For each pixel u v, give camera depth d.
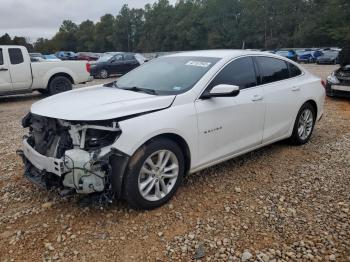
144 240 3.34
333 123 7.63
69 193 3.54
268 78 5.15
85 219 3.67
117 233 3.44
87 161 3.34
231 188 4.38
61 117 3.52
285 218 3.70
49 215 3.76
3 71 11.31
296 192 4.28
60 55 51.69
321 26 65.38
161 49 100.81
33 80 11.94
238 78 4.68
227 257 3.11
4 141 6.61
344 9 61.31
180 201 4.04
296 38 69.81
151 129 3.61
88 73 13.27
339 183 4.52
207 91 4.24
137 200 3.65
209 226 3.56
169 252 3.18
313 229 3.50
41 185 3.74
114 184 3.55
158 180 3.82
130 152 3.48
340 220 3.67
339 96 10.62
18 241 3.33
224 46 81.69
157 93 4.19
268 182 4.55
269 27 77.25
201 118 4.09
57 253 3.16
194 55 4.92
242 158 5.37
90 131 3.52
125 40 114.12
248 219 3.68
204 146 4.21
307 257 3.10
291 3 75.25
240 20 81.19
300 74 5.84
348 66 10.64
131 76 5.02
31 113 4.04
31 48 88.81
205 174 4.77
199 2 90.62
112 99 3.91
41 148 3.79
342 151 5.71
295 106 5.53
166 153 3.84
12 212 3.84
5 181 4.63
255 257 3.11
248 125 4.73
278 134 5.35
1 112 9.91
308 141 6.20
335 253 3.15
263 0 76.81
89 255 3.14
